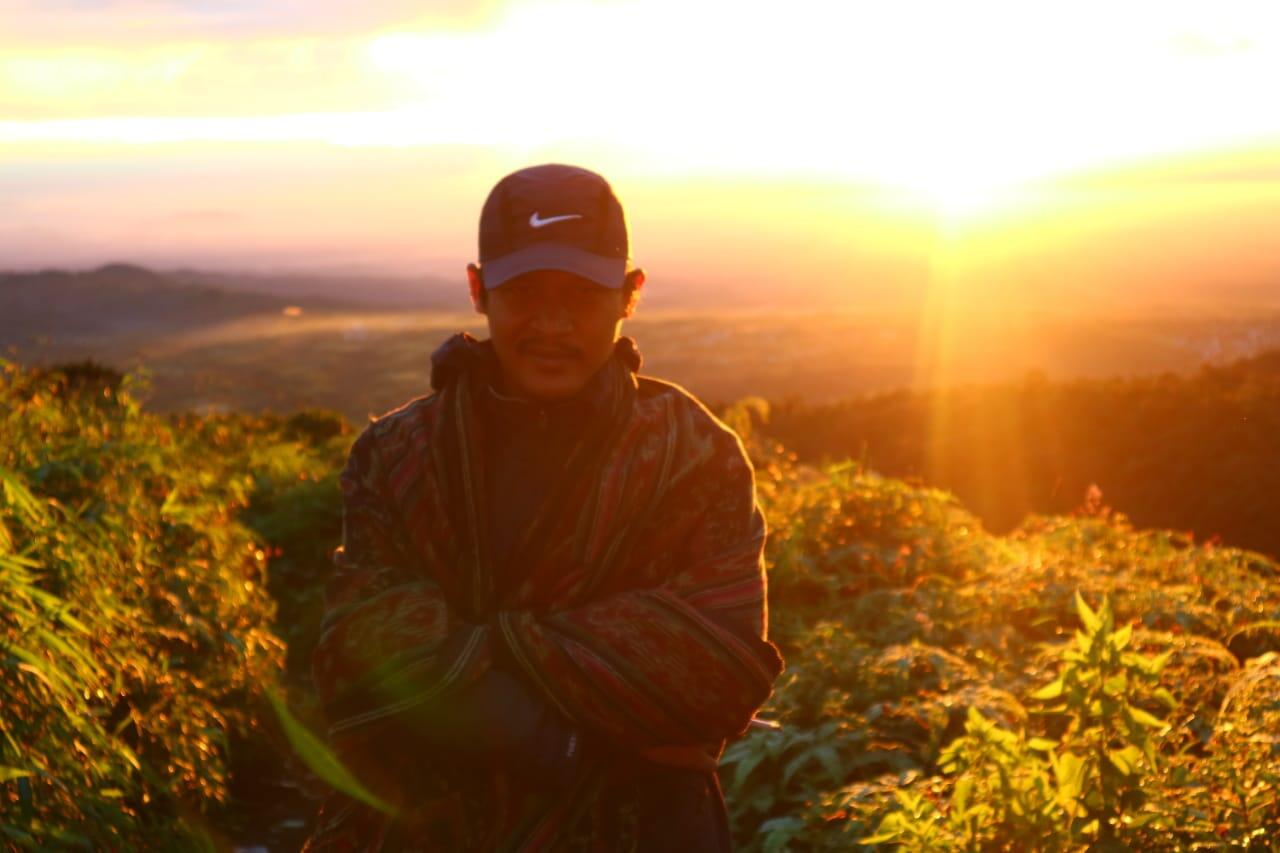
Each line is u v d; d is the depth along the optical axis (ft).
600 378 6.28
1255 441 115.65
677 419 6.40
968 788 10.13
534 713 5.79
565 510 6.11
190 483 19.24
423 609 5.91
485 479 6.24
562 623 5.91
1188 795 9.82
